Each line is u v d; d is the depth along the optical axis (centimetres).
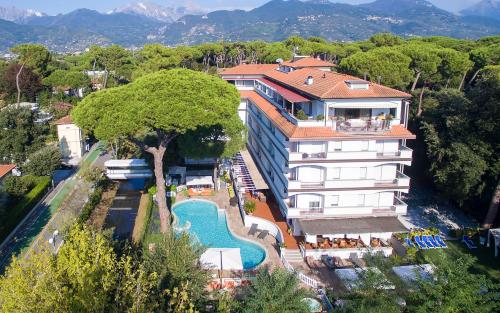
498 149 4341
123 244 3862
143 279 2272
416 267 3058
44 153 5806
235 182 5881
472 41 10856
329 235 4275
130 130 4012
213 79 4678
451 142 4506
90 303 1875
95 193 5488
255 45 14225
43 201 5444
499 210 4703
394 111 4300
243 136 6097
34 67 11700
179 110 4031
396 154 4169
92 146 8119
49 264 1980
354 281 2769
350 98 4047
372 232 4053
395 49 7681
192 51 12962
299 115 4206
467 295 2342
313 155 4103
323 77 4900
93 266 2053
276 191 4934
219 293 2908
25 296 1828
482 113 4350
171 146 6100
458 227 4675
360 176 4250
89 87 11850
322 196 4272
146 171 6312
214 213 5244
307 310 2617
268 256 4128
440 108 5112
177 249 2920
